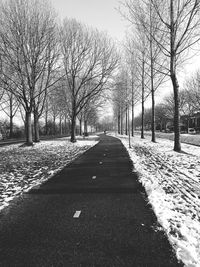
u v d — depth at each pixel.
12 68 18.94
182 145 19.12
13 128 46.47
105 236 3.80
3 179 8.08
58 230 4.06
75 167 10.12
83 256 3.26
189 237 3.69
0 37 18.14
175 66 14.27
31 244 3.62
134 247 3.46
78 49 25.59
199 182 7.01
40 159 12.83
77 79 29.69
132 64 26.78
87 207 5.12
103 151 16.53
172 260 3.12
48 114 55.88
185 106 51.62
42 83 24.62
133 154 14.04
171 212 4.70
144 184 6.82
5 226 4.27
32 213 4.86
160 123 78.50
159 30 14.71
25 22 18.58
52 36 20.09
